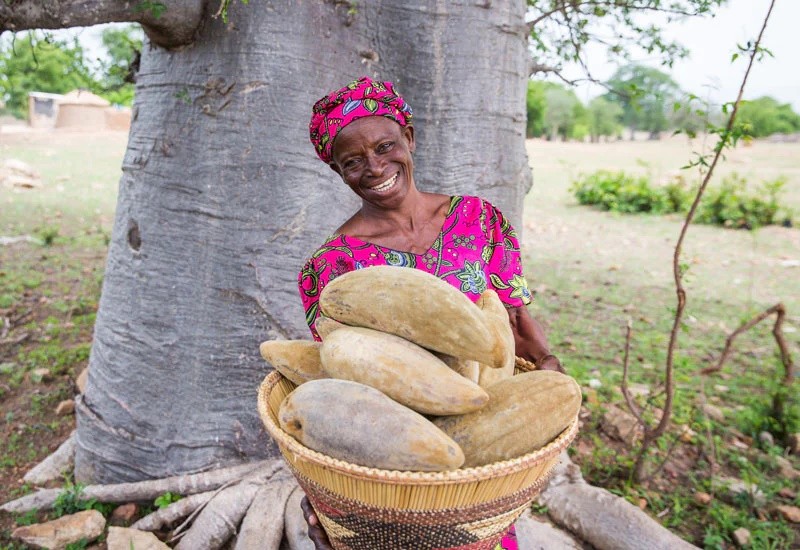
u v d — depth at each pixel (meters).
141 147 3.42
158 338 3.44
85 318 6.52
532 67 3.90
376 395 1.45
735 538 3.45
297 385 1.79
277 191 3.20
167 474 3.53
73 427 4.57
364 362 1.51
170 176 3.30
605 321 6.96
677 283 3.33
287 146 3.16
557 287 8.30
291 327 3.32
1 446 4.34
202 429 3.45
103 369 3.66
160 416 3.50
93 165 18.17
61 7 2.57
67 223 10.91
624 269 9.23
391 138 1.87
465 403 1.46
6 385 5.07
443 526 1.42
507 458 1.49
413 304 1.53
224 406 3.41
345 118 1.84
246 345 3.33
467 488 1.34
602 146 38.66
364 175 1.90
